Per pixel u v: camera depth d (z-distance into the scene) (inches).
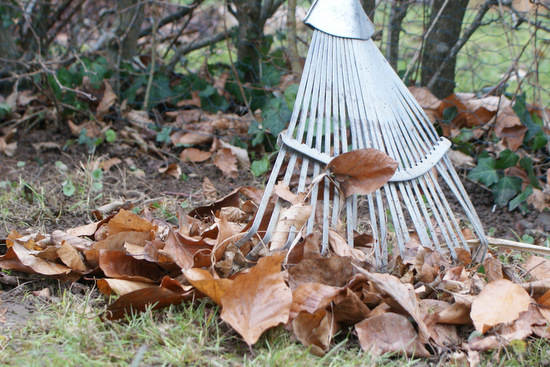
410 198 89.0
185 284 76.7
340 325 74.9
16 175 127.7
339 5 88.8
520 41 224.5
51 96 149.0
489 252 98.7
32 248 83.9
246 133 146.7
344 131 85.4
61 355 64.7
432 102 137.6
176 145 141.3
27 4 162.4
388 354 68.4
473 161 137.0
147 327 70.9
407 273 79.5
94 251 82.0
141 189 125.6
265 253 79.3
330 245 83.5
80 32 180.7
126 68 160.6
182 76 167.9
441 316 73.6
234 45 171.9
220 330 71.3
